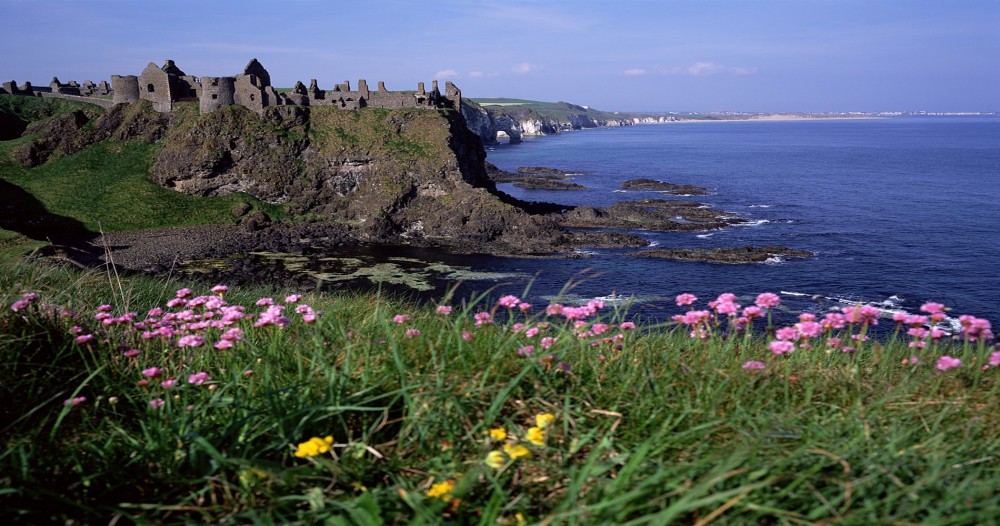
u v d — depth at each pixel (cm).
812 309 4734
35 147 9650
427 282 5781
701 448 407
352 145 9506
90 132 10069
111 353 617
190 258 6731
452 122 10081
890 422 468
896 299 4978
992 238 7225
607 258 6638
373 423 479
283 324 595
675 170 16100
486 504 382
